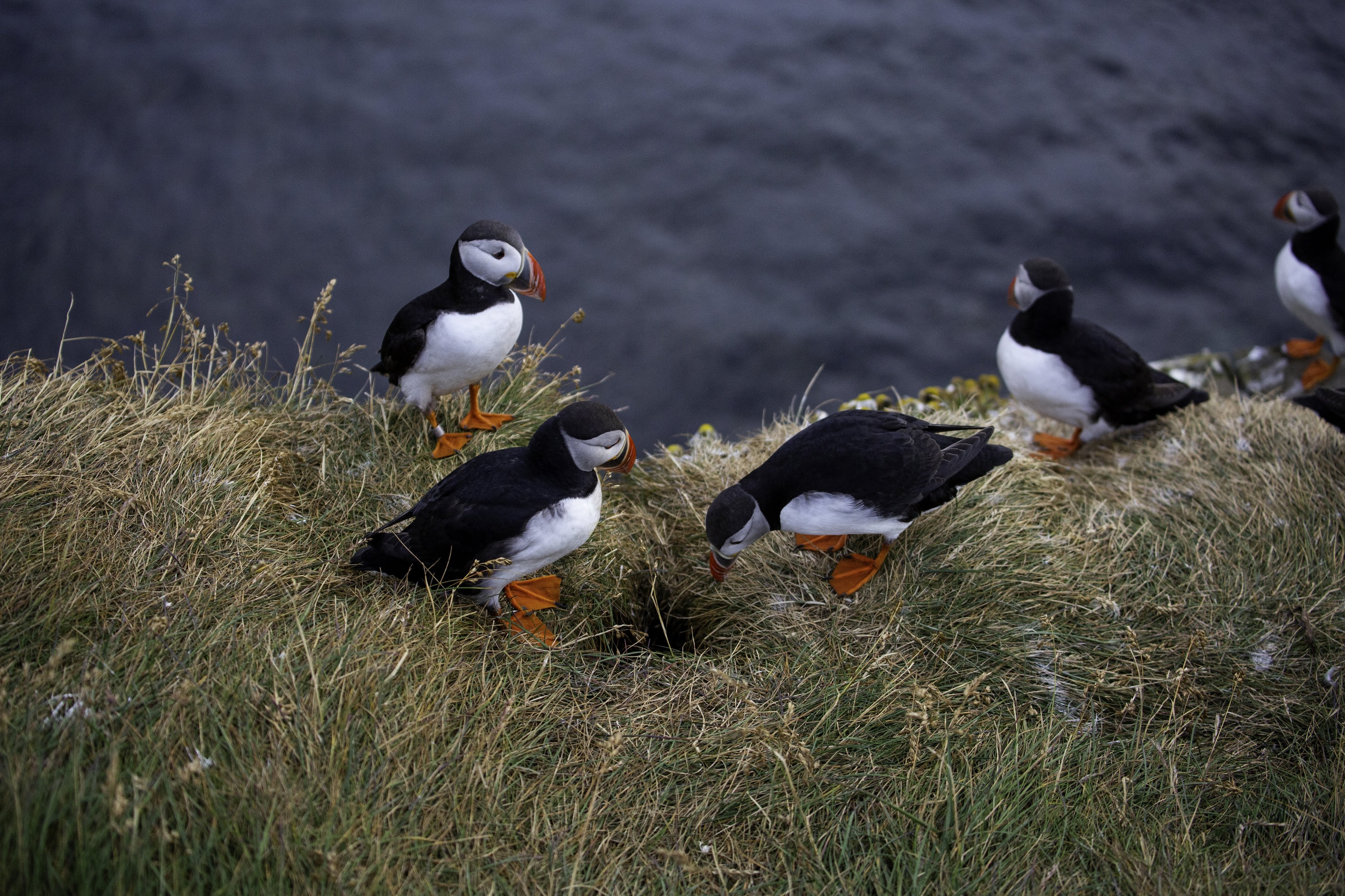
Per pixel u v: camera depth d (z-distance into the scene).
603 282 9.78
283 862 2.88
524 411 5.52
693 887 3.26
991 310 9.65
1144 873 3.38
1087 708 4.12
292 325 9.13
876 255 10.14
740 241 10.24
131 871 2.78
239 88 11.44
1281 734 4.13
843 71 12.43
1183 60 12.81
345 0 12.84
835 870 3.35
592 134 11.34
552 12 13.11
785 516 4.35
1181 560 4.75
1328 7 13.77
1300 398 5.16
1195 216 10.70
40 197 10.08
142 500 4.04
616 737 3.51
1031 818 3.56
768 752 3.70
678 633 4.91
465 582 4.09
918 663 4.25
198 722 3.23
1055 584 4.53
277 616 3.79
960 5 13.66
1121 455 5.77
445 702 3.57
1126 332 9.59
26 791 2.84
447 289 4.70
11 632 3.42
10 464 4.02
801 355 9.14
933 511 4.88
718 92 11.96
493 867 3.18
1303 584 4.61
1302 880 3.46
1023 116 11.85
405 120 11.31
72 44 11.74
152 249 9.69
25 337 8.91
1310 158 11.45
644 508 5.36
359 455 4.95
